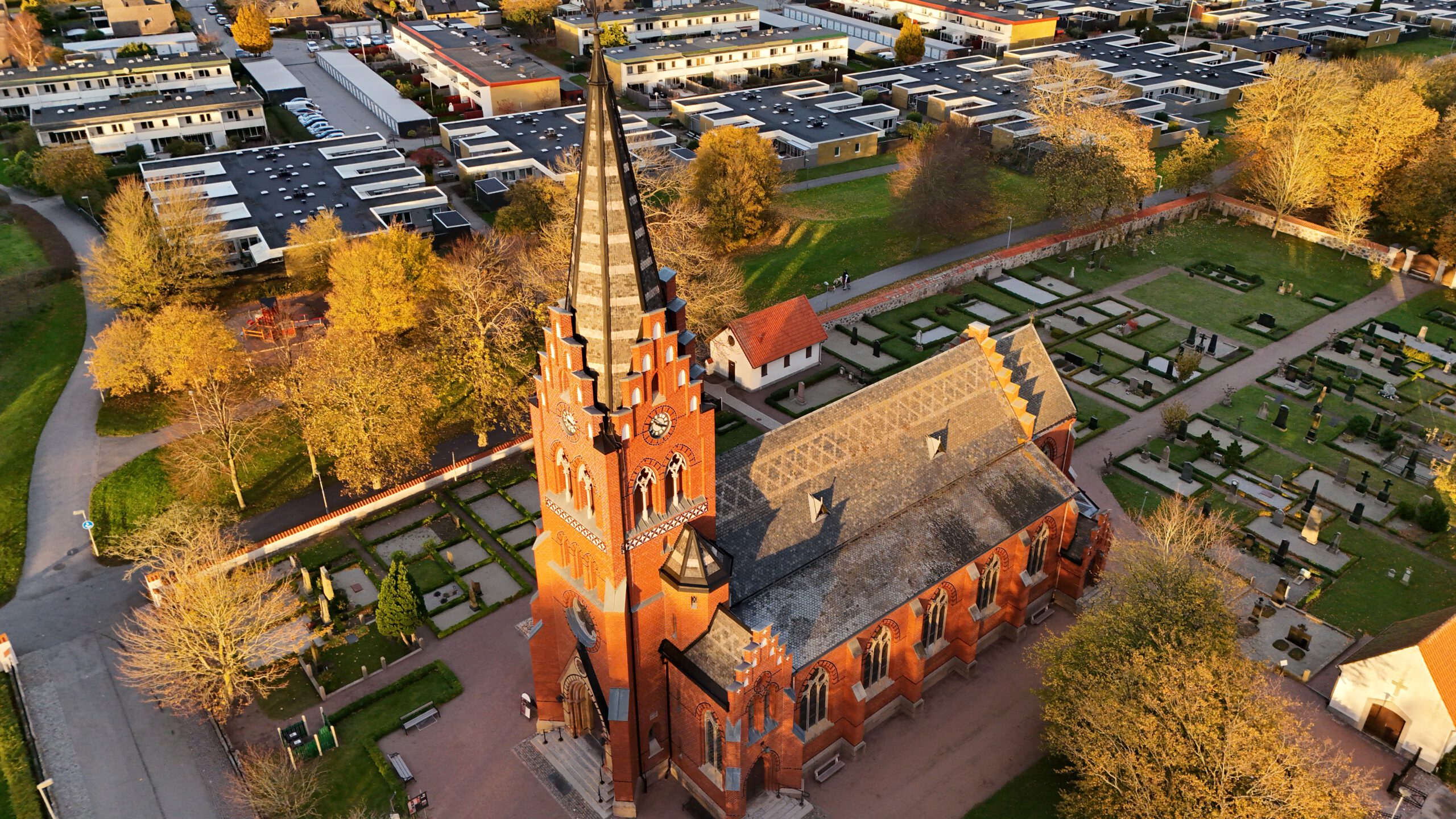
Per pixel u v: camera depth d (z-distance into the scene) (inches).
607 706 2134.6
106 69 7322.8
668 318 1892.2
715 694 2022.6
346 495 3390.7
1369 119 5128.0
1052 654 2300.7
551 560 2198.6
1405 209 5012.3
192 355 3516.2
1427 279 4955.7
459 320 3681.1
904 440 2539.4
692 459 2017.7
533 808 2240.4
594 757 2352.4
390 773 2313.0
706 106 7101.4
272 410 3786.9
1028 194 5999.0
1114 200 4950.8
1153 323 4557.1
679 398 1929.1
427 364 3518.7
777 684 2044.8
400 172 5728.3
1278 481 3388.3
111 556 3117.6
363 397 3112.7
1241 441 3700.8
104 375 3619.6
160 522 2847.0
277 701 2556.6
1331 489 3412.9
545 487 2113.7
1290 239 5467.5
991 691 2571.4
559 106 7564.0
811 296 4749.0
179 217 4421.8
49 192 5871.1
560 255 4025.6
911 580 2363.4
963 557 2459.4
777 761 2176.4
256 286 4857.3
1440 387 4040.4
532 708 2490.2
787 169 6392.7
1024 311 4692.4
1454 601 2878.9
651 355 1827.0
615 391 1830.7
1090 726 2114.9
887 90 7726.4
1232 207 5738.2
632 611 2034.9
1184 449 3651.6
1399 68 6761.8
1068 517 2775.6
